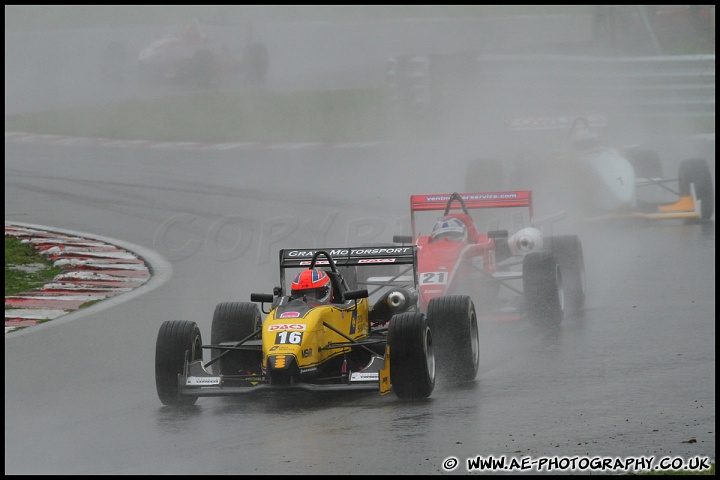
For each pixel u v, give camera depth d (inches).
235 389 1266.0
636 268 2169.0
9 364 1600.6
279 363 1219.9
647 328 1646.2
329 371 1357.0
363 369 1269.7
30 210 3358.8
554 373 1401.3
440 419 1198.3
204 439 1167.0
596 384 1330.0
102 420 1277.1
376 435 1143.6
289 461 1063.6
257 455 1091.3
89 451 1144.8
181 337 1302.9
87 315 1955.0
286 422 1224.2
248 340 1425.9
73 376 1517.0
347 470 1026.1
